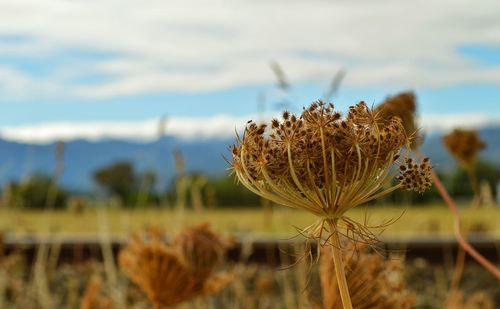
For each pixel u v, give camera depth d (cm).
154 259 56
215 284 58
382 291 44
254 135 32
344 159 31
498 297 123
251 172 32
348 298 31
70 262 143
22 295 117
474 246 143
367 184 32
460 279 133
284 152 31
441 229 142
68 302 119
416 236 141
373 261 44
